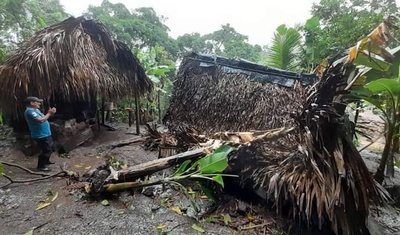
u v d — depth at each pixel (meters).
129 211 3.49
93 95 6.45
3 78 5.29
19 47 6.23
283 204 3.30
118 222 3.22
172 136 5.34
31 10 10.37
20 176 4.44
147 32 16.17
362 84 3.03
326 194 2.69
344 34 7.50
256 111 4.32
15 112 5.50
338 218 2.78
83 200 3.70
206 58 5.66
